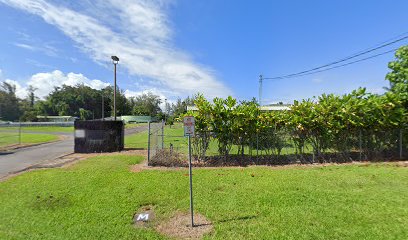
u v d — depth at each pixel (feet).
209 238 12.28
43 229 13.57
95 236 12.81
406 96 33.35
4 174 26.40
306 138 32.22
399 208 15.19
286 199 17.10
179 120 32.86
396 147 34.09
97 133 42.37
